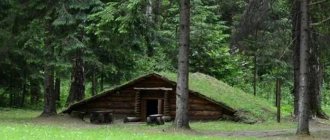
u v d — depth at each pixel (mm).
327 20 22047
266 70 49281
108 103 31234
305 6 20969
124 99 31172
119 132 21000
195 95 30547
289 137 21188
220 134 22438
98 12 24062
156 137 18891
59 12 26547
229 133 23141
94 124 27406
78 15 26797
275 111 34188
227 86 37125
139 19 25094
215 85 35250
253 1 22375
